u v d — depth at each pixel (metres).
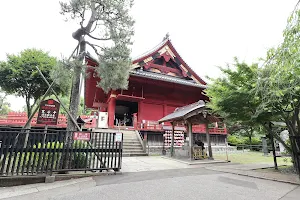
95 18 8.53
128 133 16.17
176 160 11.60
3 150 5.67
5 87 15.62
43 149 6.19
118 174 7.08
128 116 28.34
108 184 5.67
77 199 4.36
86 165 6.85
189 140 12.04
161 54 22.56
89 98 25.48
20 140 5.92
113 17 8.51
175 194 4.75
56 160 6.41
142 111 19.61
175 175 7.12
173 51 23.20
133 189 5.14
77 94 8.22
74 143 6.92
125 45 8.49
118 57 8.32
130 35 8.60
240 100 7.67
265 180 6.40
